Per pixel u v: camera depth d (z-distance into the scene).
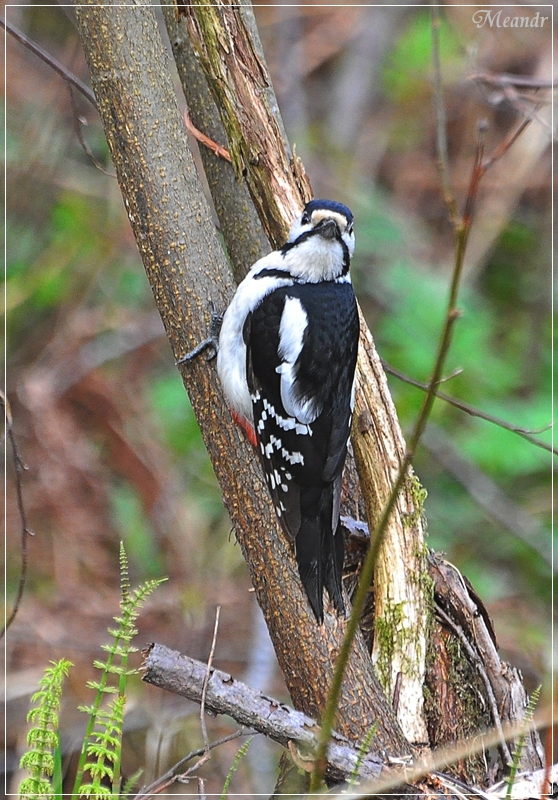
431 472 14.58
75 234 14.51
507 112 18.12
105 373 14.02
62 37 14.80
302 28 20.06
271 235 7.66
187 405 14.20
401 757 6.27
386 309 15.95
